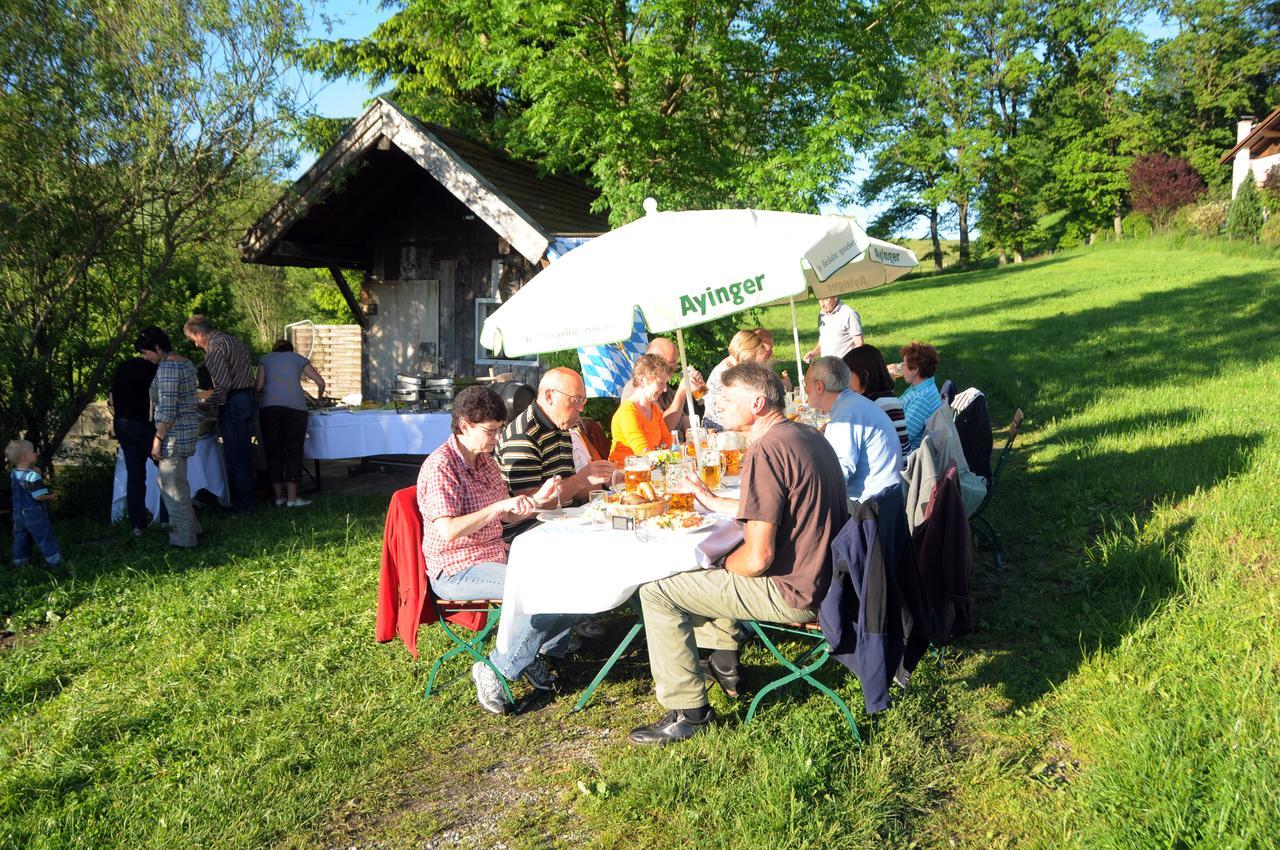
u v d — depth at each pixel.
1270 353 13.30
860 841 3.30
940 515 4.34
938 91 54.00
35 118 7.93
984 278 40.22
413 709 4.55
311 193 10.51
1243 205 33.75
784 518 3.89
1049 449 9.27
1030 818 3.38
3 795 3.83
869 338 22.95
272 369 8.99
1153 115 52.44
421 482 4.47
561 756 4.08
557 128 11.78
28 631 5.98
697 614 4.08
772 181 11.52
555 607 4.07
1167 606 4.96
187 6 8.64
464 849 3.44
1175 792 3.26
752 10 12.62
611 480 5.20
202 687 4.89
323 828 3.60
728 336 12.22
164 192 9.00
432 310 12.36
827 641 3.77
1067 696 4.24
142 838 3.55
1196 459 7.62
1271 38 51.94
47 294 8.77
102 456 9.54
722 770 3.77
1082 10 53.03
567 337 4.44
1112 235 52.94
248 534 7.98
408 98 18.06
